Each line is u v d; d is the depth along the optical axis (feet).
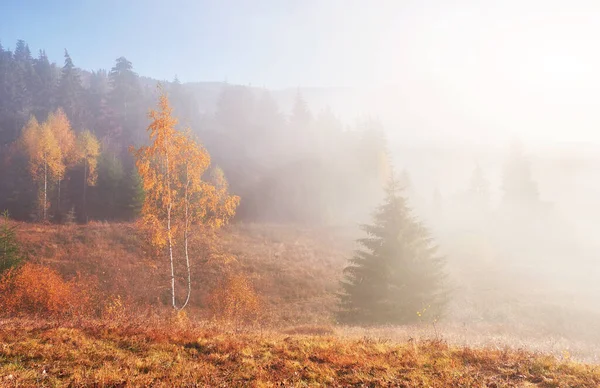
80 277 84.94
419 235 67.00
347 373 26.71
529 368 27.43
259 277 102.58
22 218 174.70
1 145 245.86
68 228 121.90
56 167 175.73
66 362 25.64
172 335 33.35
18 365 24.38
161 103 58.39
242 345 31.94
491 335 51.16
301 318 74.43
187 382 23.84
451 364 28.40
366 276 65.21
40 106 318.45
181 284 91.35
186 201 60.34
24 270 63.62
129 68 324.80
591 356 39.42
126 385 22.62
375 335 43.65
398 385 24.64
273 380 24.86
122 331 33.50
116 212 193.77
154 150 57.52
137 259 101.86
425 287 62.69
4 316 46.91
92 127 281.95
